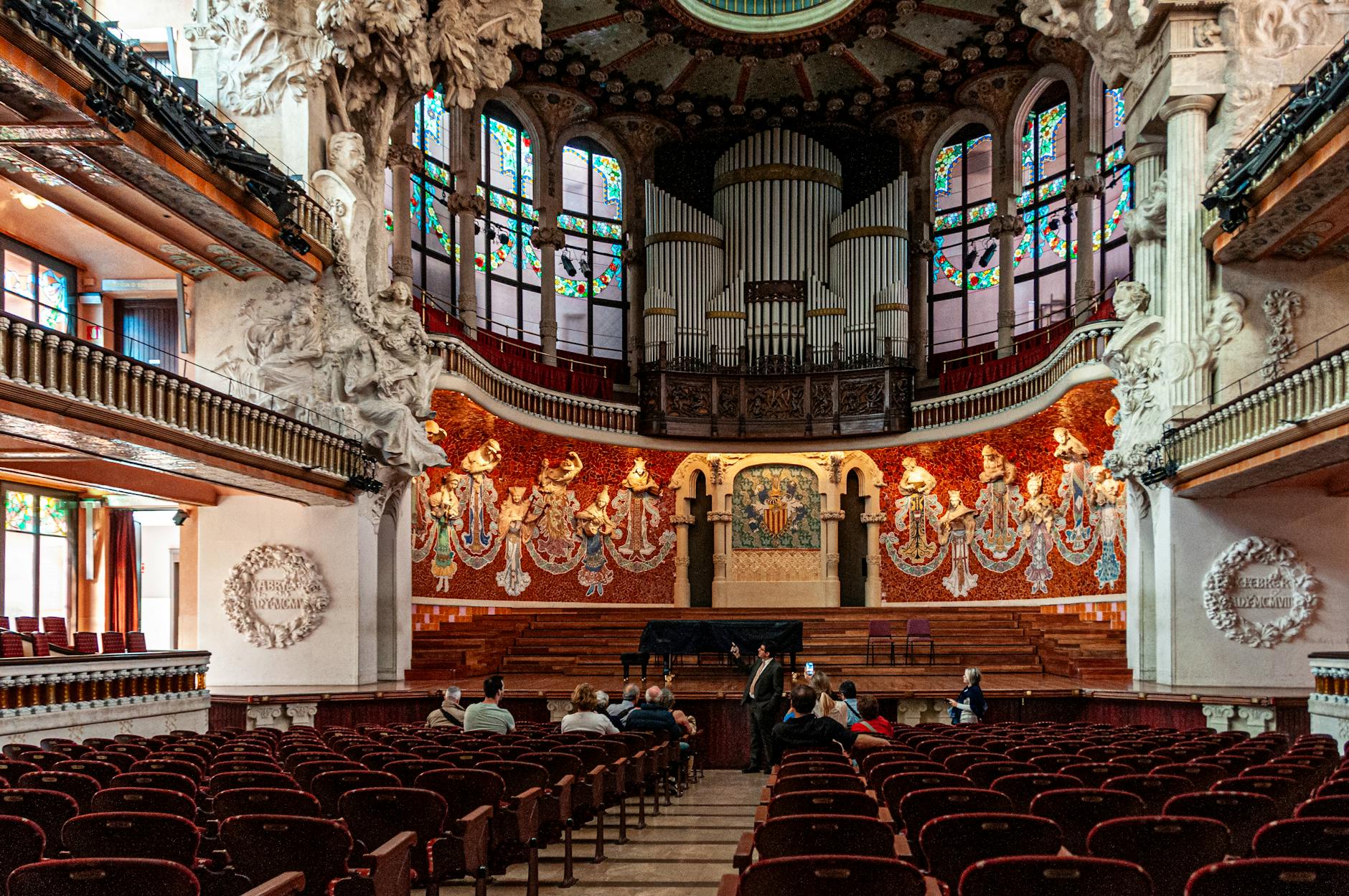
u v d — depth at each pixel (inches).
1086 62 1101.7
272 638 802.8
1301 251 762.2
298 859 203.5
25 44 457.4
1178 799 224.1
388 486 834.8
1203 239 779.4
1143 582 828.6
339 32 788.6
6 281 703.1
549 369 1160.2
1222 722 664.4
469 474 1096.8
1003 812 210.7
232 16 789.2
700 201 1299.2
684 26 1113.4
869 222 1229.7
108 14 796.0
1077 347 933.2
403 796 236.8
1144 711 697.0
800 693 410.3
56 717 517.0
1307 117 585.9
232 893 206.1
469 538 1098.7
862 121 1272.1
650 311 1241.4
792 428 1222.9
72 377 506.3
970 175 1250.6
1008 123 1198.3
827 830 192.5
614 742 379.2
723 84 1230.3
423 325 931.3
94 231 723.4
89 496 847.1
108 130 529.0
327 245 792.3
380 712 730.2
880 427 1190.3
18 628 714.8
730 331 1248.2
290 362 784.3
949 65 1167.0
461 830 246.7
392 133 1031.6
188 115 603.2
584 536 1219.2
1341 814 212.5
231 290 788.0
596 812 336.8
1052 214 1164.5
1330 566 756.0
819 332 1243.8
